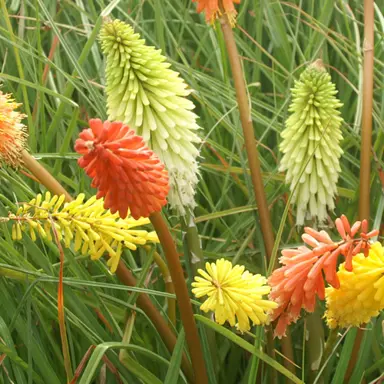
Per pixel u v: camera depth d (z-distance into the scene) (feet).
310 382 2.41
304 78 2.51
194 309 2.47
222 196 2.95
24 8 3.39
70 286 2.43
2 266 2.34
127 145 1.77
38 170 2.28
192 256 2.45
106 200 1.84
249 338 2.58
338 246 1.87
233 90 3.29
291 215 2.87
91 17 3.40
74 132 3.20
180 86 2.46
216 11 2.45
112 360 2.39
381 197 2.80
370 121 2.55
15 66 3.35
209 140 2.99
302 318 2.53
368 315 2.01
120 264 2.36
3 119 2.06
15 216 2.10
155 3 3.20
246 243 2.77
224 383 2.61
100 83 3.41
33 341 2.39
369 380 2.65
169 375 2.19
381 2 3.61
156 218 2.00
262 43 3.69
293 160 2.55
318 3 3.63
